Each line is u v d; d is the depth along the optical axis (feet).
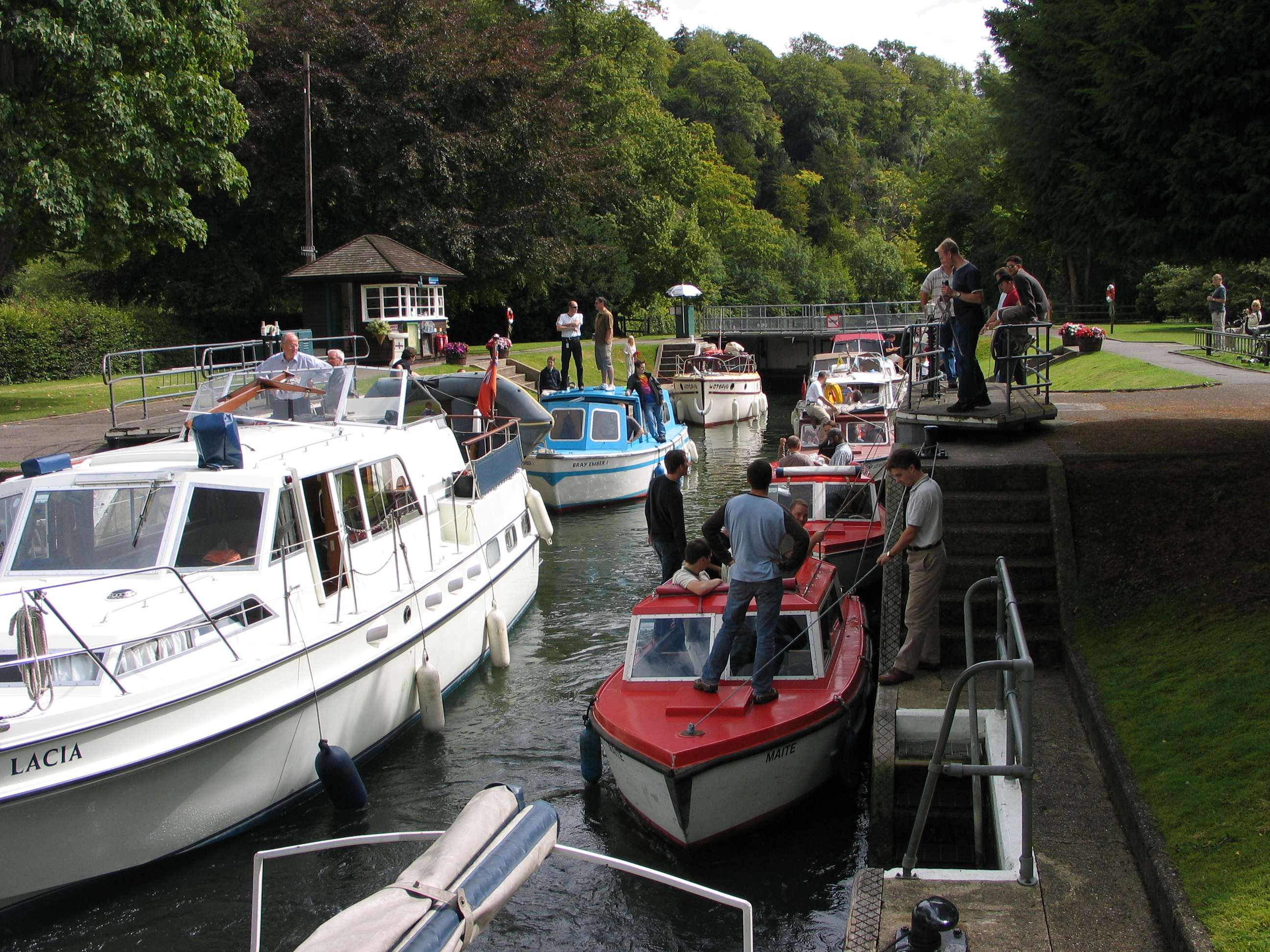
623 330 181.88
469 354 118.01
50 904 23.53
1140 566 29.25
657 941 22.59
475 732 33.68
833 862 25.25
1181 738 20.67
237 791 26.43
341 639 29.63
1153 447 36.11
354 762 30.50
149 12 63.26
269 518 29.12
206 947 22.67
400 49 119.14
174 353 114.42
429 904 8.72
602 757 30.58
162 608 26.48
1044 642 27.71
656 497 37.73
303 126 113.09
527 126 129.90
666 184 196.13
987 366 108.37
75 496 28.86
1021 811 20.38
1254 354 75.00
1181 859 16.70
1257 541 29.14
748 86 337.72
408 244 120.26
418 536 36.55
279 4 118.93
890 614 30.58
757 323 179.22
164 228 70.28
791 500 44.34
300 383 39.42
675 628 28.63
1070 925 16.29
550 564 55.57
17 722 22.00
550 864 25.49
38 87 64.34
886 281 285.84
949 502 32.09
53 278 138.41
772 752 25.13
